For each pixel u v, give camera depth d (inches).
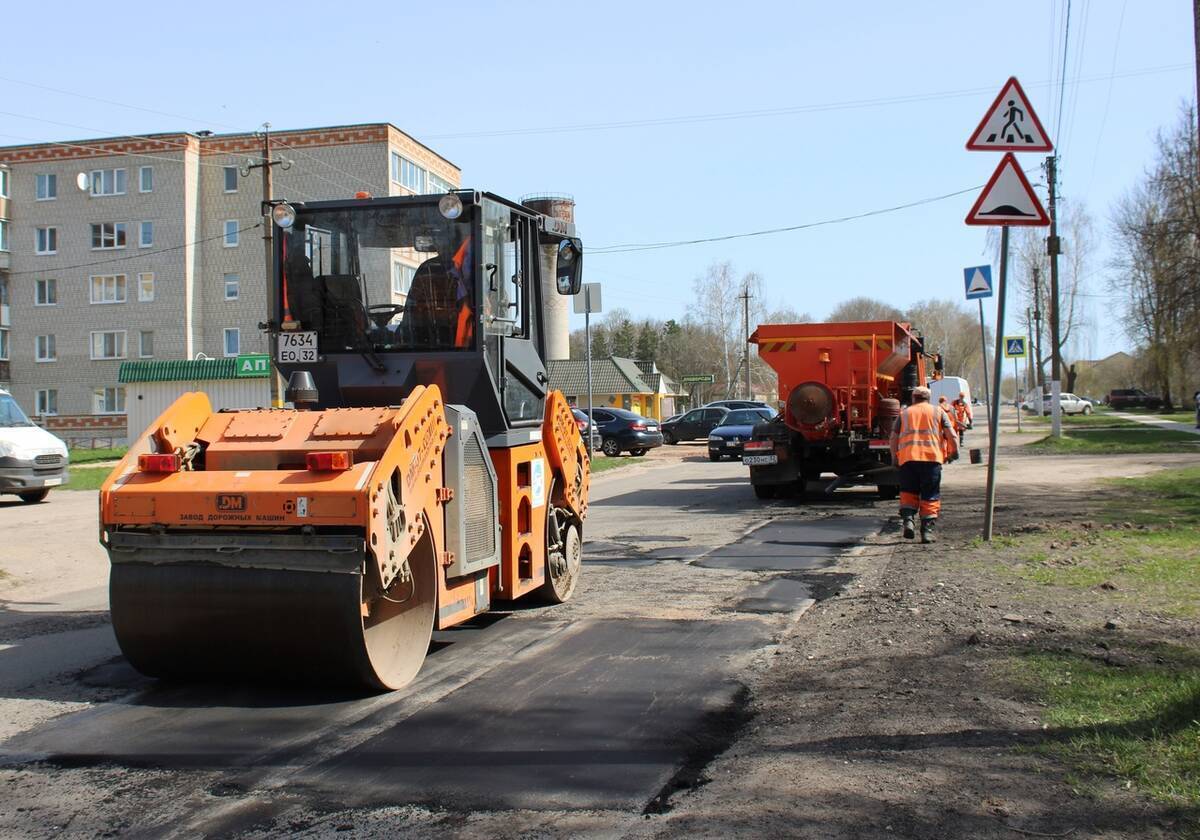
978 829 155.3
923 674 239.3
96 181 2111.2
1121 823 154.2
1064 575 345.7
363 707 232.1
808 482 790.5
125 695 247.8
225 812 173.6
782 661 264.4
